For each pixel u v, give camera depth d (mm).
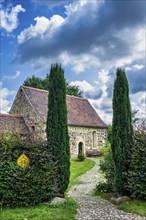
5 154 9188
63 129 10727
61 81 11172
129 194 10781
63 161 10484
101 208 9523
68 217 7941
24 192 8906
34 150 9664
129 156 10859
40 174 9375
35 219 7395
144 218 8141
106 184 12539
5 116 28281
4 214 7863
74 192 12969
